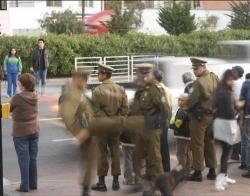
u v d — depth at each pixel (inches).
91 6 1776.6
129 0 1585.9
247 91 324.5
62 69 1034.1
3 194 289.3
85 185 271.9
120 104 286.8
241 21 1052.5
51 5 1686.8
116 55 1072.2
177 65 398.0
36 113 304.7
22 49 982.4
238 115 317.1
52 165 376.2
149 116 281.4
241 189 306.7
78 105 265.1
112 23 1293.1
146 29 1469.0
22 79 299.3
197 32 1182.9
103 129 278.1
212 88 307.1
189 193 294.5
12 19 1499.8
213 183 316.2
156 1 1754.4
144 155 285.4
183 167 284.2
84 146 271.3
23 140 300.5
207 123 311.3
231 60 460.4
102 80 292.4
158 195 272.2
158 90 280.4
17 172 360.2
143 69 281.4
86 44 1050.1
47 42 1010.1
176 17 1279.5
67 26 1333.7
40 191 307.3
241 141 338.6
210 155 322.0
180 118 320.8
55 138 465.4
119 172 301.0
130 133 288.0
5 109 276.4
